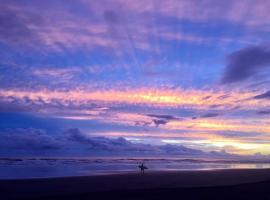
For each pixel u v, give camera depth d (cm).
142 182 2469
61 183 2309
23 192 1892
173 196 1759
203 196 1781
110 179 2628
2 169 3712
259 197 1789
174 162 6228
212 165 5347
